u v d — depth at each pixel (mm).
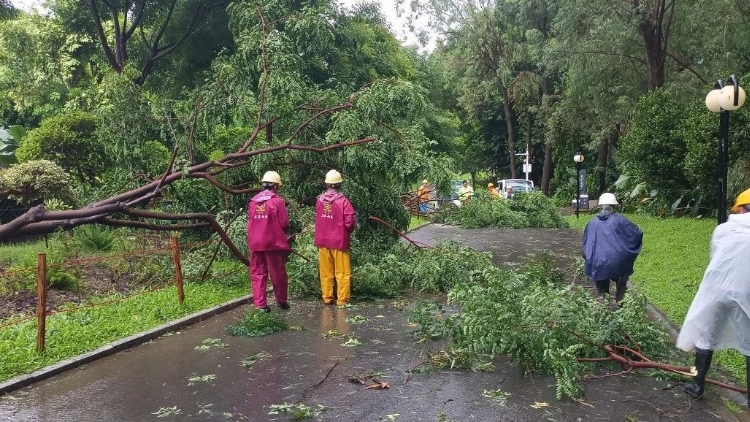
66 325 7469
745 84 16359
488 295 6719
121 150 11570
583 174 32531
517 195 25203
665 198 22188
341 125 10742
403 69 30719
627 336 6504
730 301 4961
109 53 22266
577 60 25484
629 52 25094
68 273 9383
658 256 13766
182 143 11672
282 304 9047
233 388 5793
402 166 10766
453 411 5211
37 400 5504
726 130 8609
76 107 21219
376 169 11039
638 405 5367
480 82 43781
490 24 41219
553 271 10055
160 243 11820
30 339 6840
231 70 11336
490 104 48250
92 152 15633
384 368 6367
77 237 11422
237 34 14844
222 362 6586
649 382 5977
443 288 10352
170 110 11914
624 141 22609
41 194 11250
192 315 8352
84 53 25906
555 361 5594
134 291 9531
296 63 11719
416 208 25109
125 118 11500
